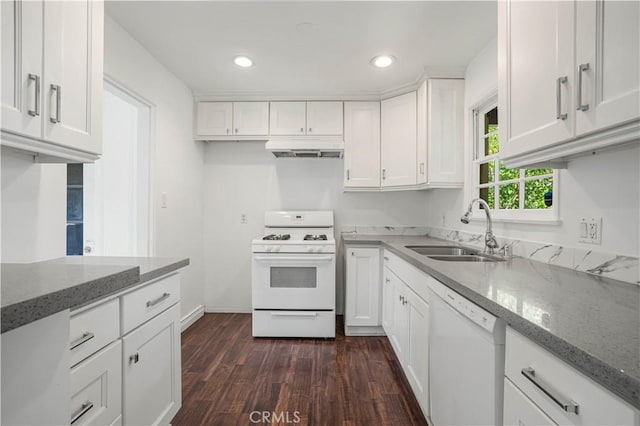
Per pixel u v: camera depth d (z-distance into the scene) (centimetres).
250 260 331
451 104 241
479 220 213
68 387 66
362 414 166
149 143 231
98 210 242
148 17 183
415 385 168
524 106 116
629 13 75
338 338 267
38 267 86
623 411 51
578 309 81
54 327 63
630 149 107
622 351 57
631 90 75
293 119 298
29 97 98
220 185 330
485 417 93
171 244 260
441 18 182
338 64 239
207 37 204
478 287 104
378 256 271
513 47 122
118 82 192
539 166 133
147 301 125
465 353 107
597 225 121
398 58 228
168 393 142
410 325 180
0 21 90
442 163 241
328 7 173
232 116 300
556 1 99
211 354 235
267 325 266
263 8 174
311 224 318
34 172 135
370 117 294
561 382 64
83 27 120
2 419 55
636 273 105
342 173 328
